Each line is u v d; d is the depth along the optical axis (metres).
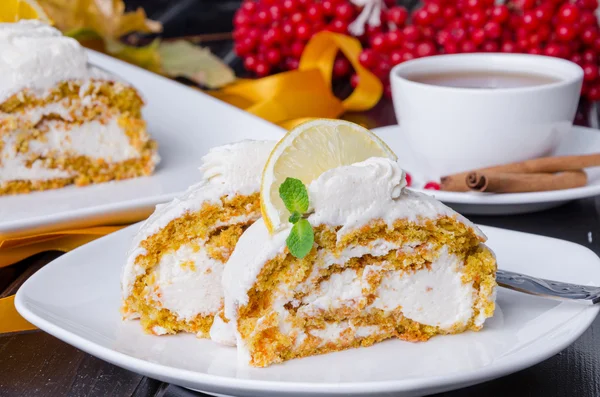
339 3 0.78
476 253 0.48
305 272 0.47
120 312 0.48
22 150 0.63
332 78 0.85
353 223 0.47
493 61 0.66
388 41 0.77
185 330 0.48
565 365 0.47
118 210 0.57
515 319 0.48
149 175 0.65
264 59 0.84
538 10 0.74
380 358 0.46
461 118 0.60
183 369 0.43
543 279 0.49
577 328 0.46
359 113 0.76
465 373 0.43
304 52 0.79
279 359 0.46
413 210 0.47
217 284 0.49
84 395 0.45
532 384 0.46
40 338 0.49
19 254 0.55
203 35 1.03
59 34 0.66
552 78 0.63
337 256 0.47
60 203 0.61
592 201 0.61
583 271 0.50
